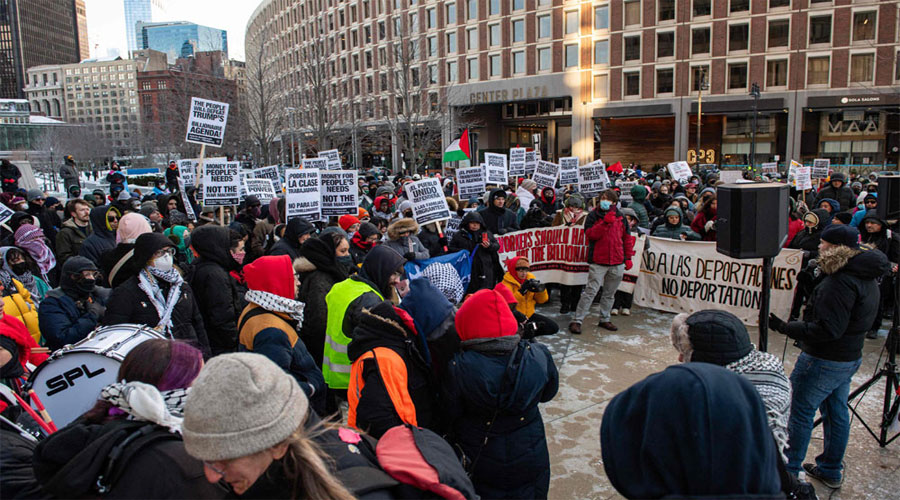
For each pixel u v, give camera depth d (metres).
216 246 4.62
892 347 4.50
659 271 8.67
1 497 1.90
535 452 2.99
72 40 151.12
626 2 46.66
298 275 4.80
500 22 52.28
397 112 52.84
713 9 44.00
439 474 1.93
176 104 39.06
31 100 127.88
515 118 56.62
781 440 2.21
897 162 41.72
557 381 3.13
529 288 5.93
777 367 2.52
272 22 77.44
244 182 11.95
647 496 1.40
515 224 9.30
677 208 8.76
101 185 28.11
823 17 41.06
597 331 7.70
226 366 1.53
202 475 1.67
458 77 55.50
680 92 45.62
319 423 1.95
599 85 48.72
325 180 8.47
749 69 43.47
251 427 1.48
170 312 3.94
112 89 124.19
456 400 2.94
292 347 3.41
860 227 7.79
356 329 2.97
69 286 4.29
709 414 1.38
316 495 1.63
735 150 47.00
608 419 1.59
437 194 8.30
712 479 1.34
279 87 46.59
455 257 7.04
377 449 2.08
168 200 11.21
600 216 7.50
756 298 7.70
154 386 1.91
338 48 65.38
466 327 2.95
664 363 6.46
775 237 3.52
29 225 6.82
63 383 3.07
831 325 3.67
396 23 53.66
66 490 1.64
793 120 42.66
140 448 1.68
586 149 49.66
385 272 4.06
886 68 39.59
